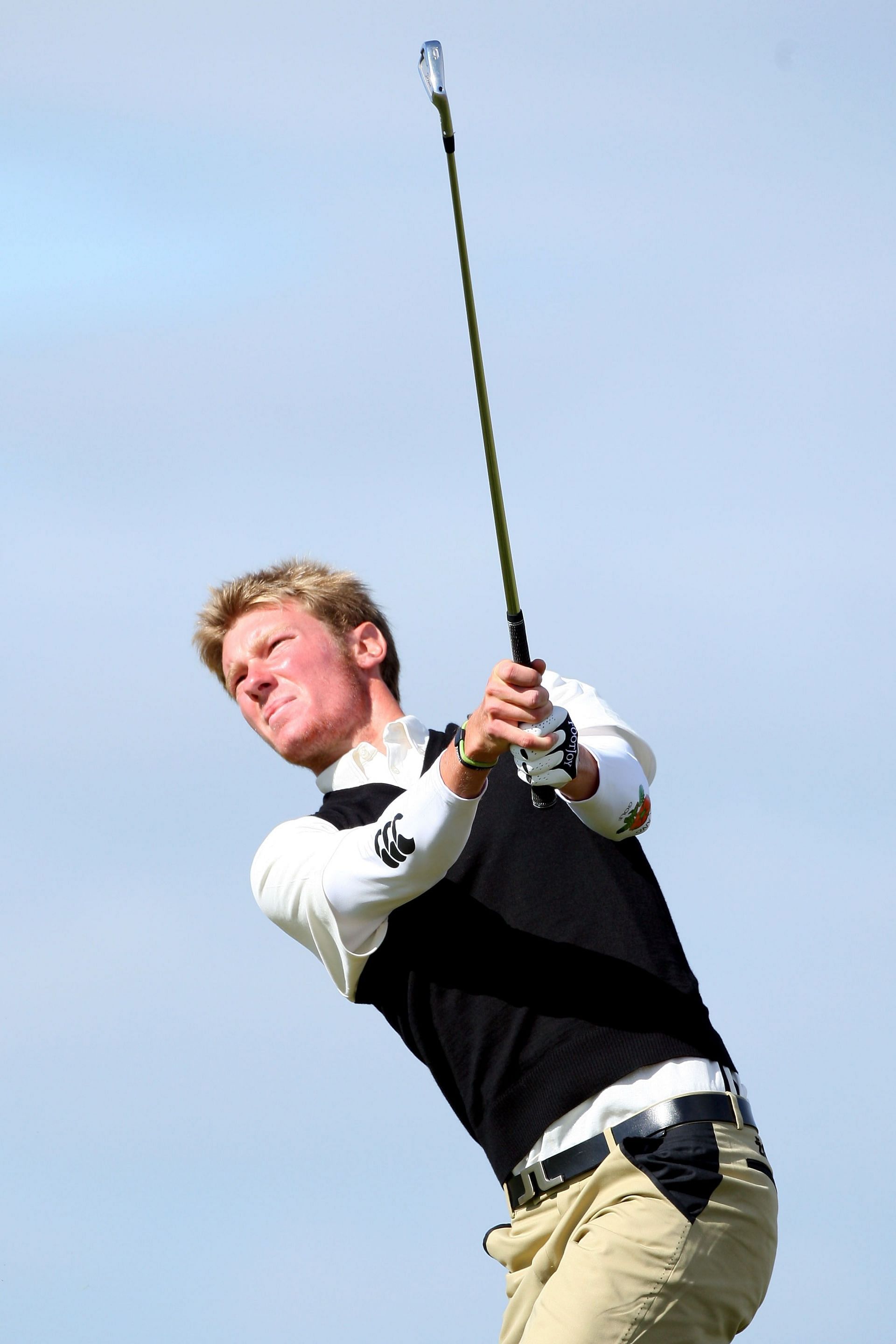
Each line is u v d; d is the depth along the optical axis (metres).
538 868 14.86
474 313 13.96
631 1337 13.16
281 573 18.17
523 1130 14.19
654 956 14.43
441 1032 14.78
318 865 15.11
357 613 17.88
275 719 17.28
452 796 14.02
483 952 14.68
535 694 13.74
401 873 14.30
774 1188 14.12
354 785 16.77
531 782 13.97
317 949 15.58
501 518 13.93
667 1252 13.26
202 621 18.28
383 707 17.53
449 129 13.73
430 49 13.62
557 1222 13.99
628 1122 13.82
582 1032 14.12
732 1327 13.77
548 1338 13.23
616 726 16.12
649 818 15.00
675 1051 14.02
